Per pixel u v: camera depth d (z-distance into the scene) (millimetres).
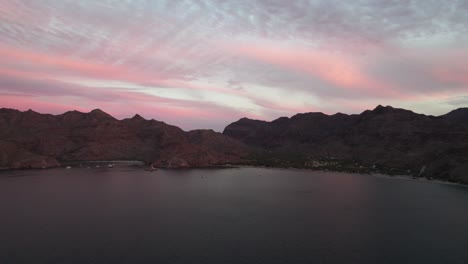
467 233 93125
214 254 75938
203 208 121750
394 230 95500
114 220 103688
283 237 88438
